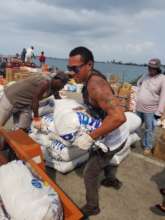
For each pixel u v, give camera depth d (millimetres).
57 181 4117
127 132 3297
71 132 3398
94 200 3133
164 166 5113
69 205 2564
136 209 3664
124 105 9148
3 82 10914
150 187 4289
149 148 5582
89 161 3084
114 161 4672
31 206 2361
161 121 7727
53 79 4176
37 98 4141
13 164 2873
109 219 3377
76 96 11250
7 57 18922
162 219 3518
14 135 3684
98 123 3191
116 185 4094
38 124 4324
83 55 2705
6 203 2457
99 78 2734
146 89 5477
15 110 4418
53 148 4227
